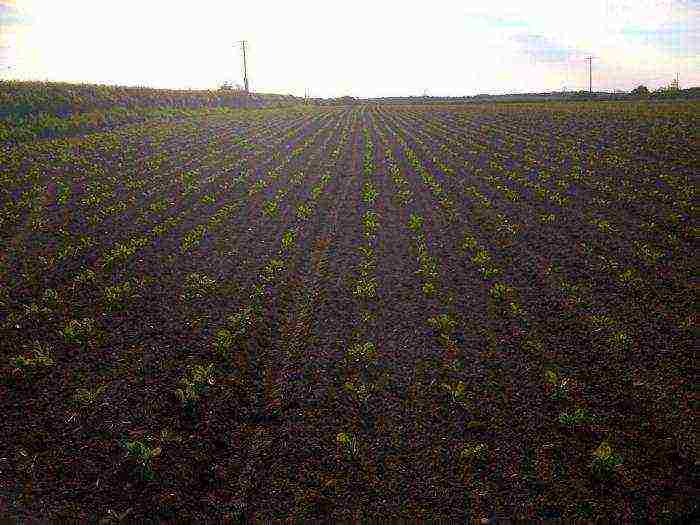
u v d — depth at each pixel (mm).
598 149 28828
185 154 29297
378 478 6797
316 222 17656
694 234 14906
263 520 6262
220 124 44375
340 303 11734
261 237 16156
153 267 13664
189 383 8562
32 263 13734
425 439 7445
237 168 26156
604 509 6203
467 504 6340
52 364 9344
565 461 6961
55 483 6824
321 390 8656
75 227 16516
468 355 9516
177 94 55625
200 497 6629
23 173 22172
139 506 6492
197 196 20609
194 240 15680
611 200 18922
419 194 21078
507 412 7953
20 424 7883
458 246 15125
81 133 33438
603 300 11391
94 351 9797
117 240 15539
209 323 10875
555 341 9859
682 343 9531
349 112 65625
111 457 7281
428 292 12047
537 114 48594
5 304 11516
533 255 14195
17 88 35844
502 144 32906
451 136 38000
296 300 11969
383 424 7793
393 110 68062
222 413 8148
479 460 7012
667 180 21141
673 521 5957
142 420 7980
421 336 10227
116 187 21422
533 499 6379
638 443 7227
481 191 21141
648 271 12773
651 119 38094
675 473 6676
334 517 6250
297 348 9930
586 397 8219
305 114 61000
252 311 11398
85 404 8273
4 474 6934
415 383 8742
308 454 7270
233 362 9484
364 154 30781
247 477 6906
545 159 27141
